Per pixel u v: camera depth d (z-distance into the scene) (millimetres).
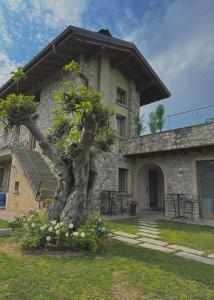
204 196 9984
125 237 6035
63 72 11961
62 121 6434
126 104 13219
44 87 13359
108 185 10930
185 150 10250
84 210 5391
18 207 9984
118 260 4059
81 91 4855
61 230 4531
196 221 9359
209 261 4297
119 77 12984
